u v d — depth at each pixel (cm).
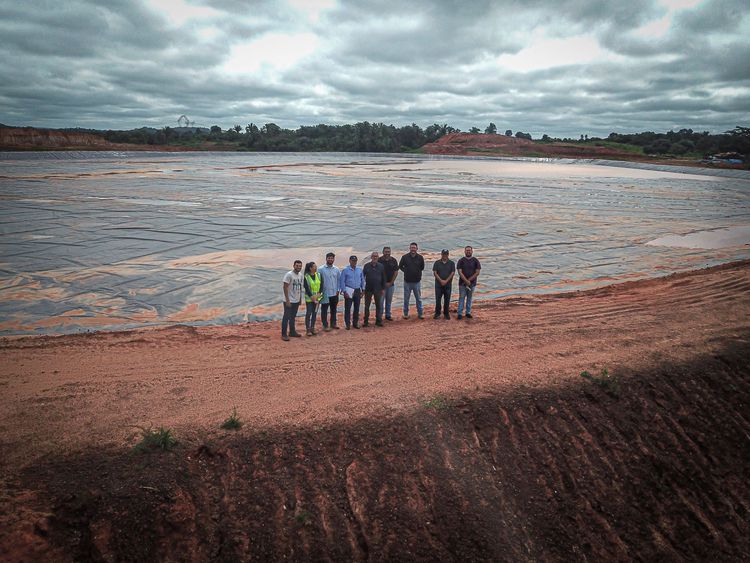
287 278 975
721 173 6625
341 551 530
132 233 2070
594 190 4297
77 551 483
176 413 694
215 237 2036
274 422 673
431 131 14450
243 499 562
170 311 1216
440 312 1165
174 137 11719
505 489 619
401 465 627
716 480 679
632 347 951
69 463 576
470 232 2289
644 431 727
